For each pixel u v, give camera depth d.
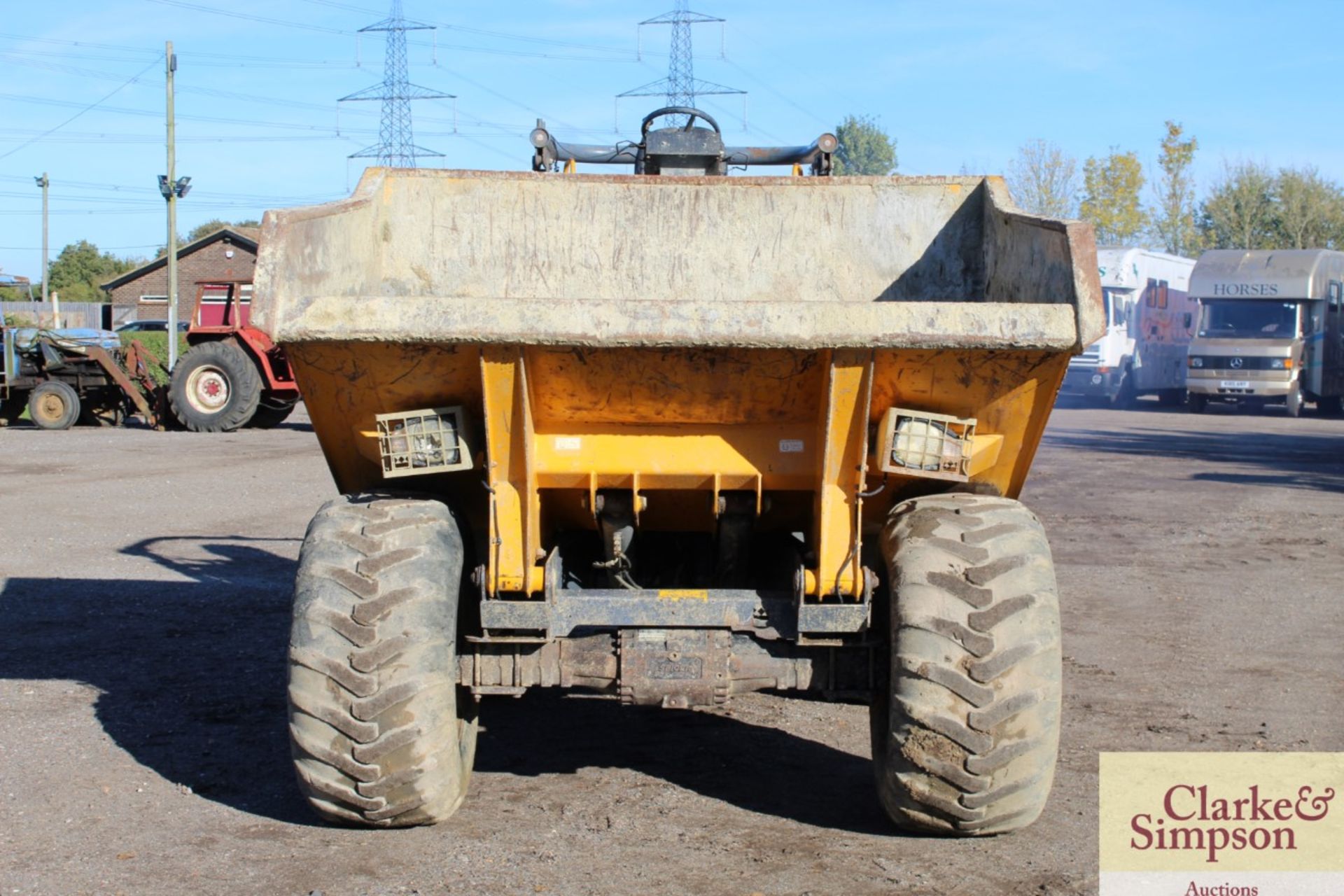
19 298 80.81
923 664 4.16
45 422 23.80
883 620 4.65
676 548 5.39
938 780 4.21
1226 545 11.73
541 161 7.26
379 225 5.82
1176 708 6.46
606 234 6.10
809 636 4.47
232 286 23.30
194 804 4.94
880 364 4.25
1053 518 13.34
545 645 4.52
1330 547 11.66
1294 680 7.06
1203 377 33.19
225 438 22.06
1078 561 10.82
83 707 6.25
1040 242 4.84
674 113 7.55
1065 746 5.80
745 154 7.70
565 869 4.31
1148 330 36.34
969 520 4.39
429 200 6.00
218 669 7.01
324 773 4.27
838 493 4.43
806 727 6.05
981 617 4.16
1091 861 4.42
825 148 7.43
